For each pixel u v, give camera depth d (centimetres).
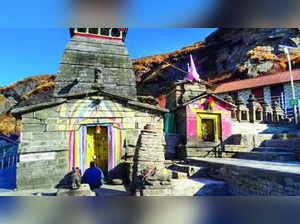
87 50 1222
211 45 4303
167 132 1289
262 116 1573
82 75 1160
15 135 2267
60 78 1127
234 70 3359
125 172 940
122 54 1292
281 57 3098
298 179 459
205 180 816
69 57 1174
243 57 3516
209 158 1062
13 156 1500
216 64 4059
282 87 2373
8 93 4466
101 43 1269
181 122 1264
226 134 1252
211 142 1207
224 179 789
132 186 745
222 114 1273
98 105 970
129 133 992
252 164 722
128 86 1249
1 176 1109
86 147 934
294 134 1121
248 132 1370
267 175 558
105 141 981
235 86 2828
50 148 868
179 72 3675
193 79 1372
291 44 3195
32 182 822
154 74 3881
